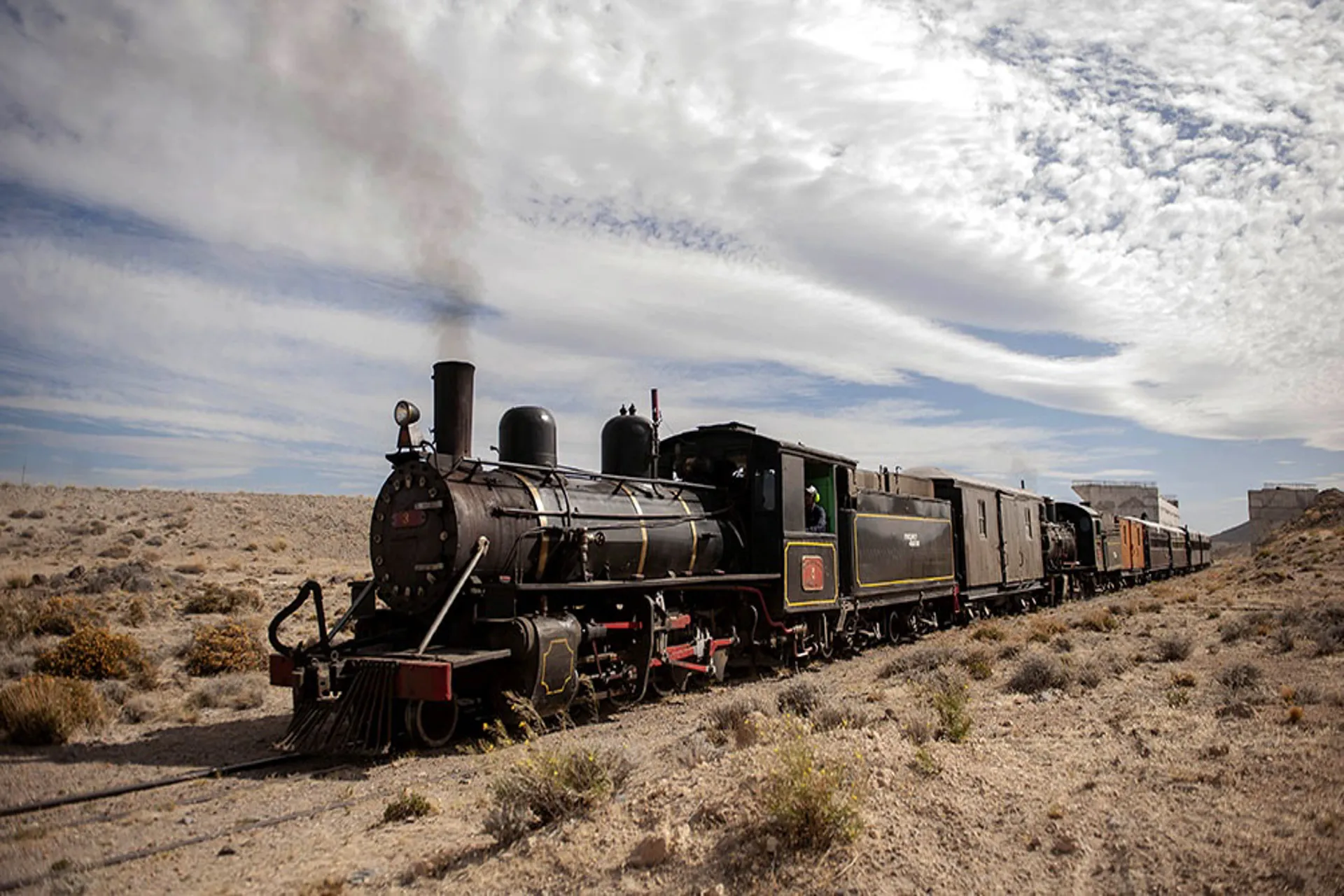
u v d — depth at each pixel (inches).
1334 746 259.6
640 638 437.1
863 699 427.5
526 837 222.4
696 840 202.7
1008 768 249.6
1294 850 180.2
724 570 531.2
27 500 1749.5
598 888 190.1
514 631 362.0
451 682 335.3
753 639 534.9
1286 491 3405.5
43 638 696.4
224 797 283.4
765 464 550.6
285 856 223.9
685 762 285.6
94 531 1555.1
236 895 198.4
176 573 1200.2
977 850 191.3
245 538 1706.4
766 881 182.2
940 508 810.2
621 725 395.5
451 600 354.0
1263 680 390.0
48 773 313.4
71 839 241.3
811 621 593.9
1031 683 432.5
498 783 245.1
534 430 444.5
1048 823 203.3
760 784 215.0
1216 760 254.7
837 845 191.6
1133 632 715.4
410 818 252.8
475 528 374.0
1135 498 3176.7
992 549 929.5
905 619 746.2
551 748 285.6
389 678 331.0
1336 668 430.9
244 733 386.0
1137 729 301.1
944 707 316.2
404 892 198.2
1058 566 1187.3
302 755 334.3
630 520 451.2
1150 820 203.6
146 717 416.8
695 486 530.6
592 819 226.2
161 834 245.0
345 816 261.3
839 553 623.5
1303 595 999.0
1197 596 1131.9
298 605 371.2
